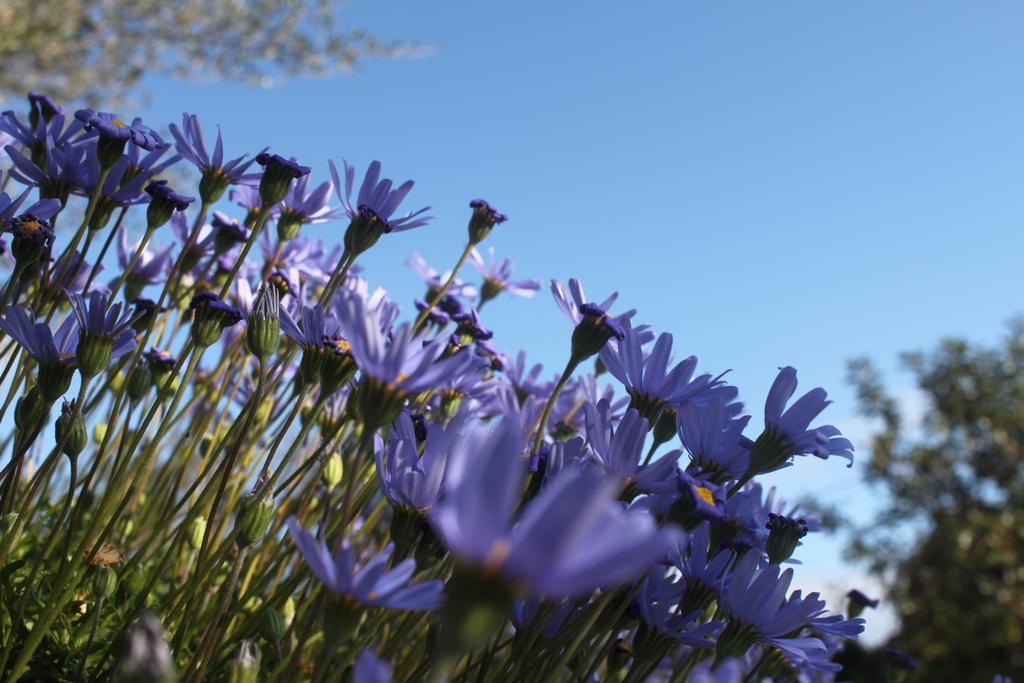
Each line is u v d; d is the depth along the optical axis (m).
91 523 0.26
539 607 0.25
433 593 0.18
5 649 0.24
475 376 0.35
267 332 0.25
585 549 0.11
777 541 0.28
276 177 0.29
